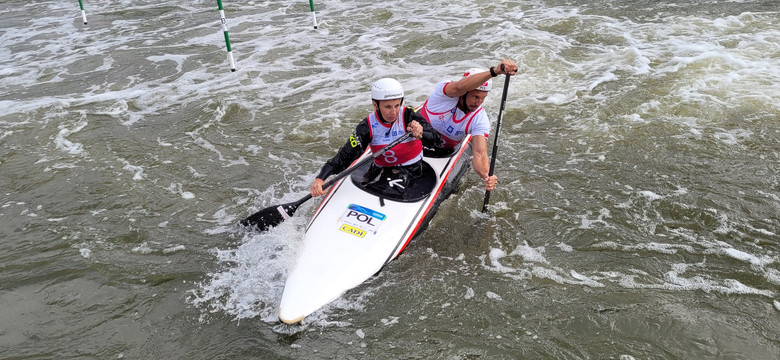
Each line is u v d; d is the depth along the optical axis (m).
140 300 4.24
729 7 10.52
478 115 4.95
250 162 6.29
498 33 10.05
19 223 5.25
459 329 3.86
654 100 7.16
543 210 5.16
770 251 4.48
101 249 4.83
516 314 3.97
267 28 11.26
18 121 7.54
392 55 9.44
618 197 5.29
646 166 5.77
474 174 5.76
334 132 6.91
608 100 7.26
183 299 4.23
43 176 6.09
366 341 3.79
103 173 6.12
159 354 3.76
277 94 8.14
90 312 4.15
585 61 8.62
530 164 5.94
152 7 13.41
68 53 10.39
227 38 8.80
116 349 3.81
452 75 8.42
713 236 4.70
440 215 5.10
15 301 4.27
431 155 5.40
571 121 6.84
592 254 4.56
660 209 5.08
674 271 4.32
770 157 5.77
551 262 4.49
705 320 3.84
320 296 4.06
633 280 4.25
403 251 4.60
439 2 12.37
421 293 4.19
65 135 7.08
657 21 10.12
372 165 5.04
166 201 5.55
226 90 8.34
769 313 3.88
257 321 4.00
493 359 3.61
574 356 3.60
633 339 3.71
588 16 10.68
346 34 10.64
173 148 6.66
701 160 5.80
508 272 4.39
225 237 4.93
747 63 7.97
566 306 4.02
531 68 8.48
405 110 4.56
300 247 4.48
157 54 10.07
